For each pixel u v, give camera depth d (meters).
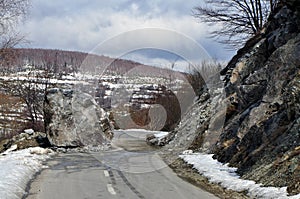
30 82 33.41
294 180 8.98
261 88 17.48
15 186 9.71
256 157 12.12
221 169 13.15
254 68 19.67
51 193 9.41
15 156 17.02
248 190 9.63
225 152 15.41
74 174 12.70
